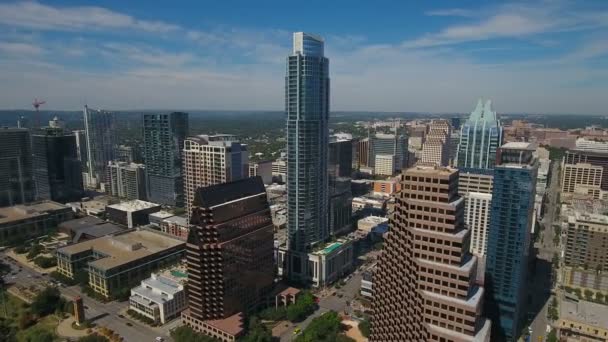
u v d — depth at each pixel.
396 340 186.75
